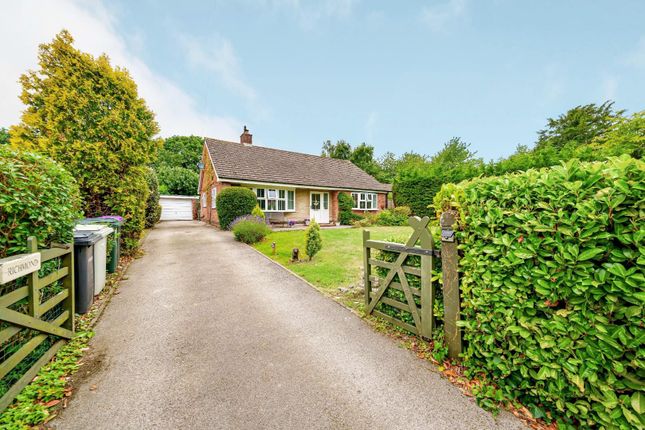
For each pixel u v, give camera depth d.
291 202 16.02
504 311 2.06
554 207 1.81
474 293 2.28
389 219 17.06
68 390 2.23
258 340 3.10
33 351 2.49
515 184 2.06
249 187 14.26
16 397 2.04
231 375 2.46
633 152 11.20
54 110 6.11
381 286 3.46
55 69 6.30
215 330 3.34
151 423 1.91
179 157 34.16
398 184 19.27
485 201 2.26
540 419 1.91
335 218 17.44
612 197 1.54
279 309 3.98
